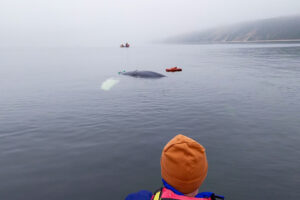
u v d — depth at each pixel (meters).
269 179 3.91
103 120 6.93
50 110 8.02
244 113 7.42
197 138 5.58
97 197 3.50
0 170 4.28
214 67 20.58
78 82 13.93
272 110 7.66
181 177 1.68
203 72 17.47
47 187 3.76
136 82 13.55
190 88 11.57
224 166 4.32
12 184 3.85
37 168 4.33
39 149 5.11
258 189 3.66
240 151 4.91
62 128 6.32
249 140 5.45
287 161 4.48
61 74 17.80
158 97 9.75
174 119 6.95
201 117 7.10
